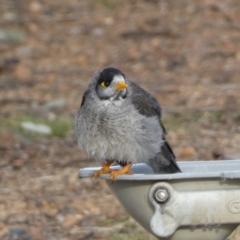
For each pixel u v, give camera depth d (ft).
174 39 63.98
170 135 44.62
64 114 50.78
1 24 71.51
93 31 68.64
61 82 57.93
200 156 40.65
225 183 23.18
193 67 57.21
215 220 23.38
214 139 43.45
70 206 35.42
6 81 58.80
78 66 61.21
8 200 36.58
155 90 53.01
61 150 44.16
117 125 26.30
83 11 74.13
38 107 52.60
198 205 23.20
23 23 71.72
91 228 32.71
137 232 31.78
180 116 47.60
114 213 34.06
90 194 37.06
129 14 71.61
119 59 61.46
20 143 45.65
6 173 40.60
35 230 32.58
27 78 59.31
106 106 26.48
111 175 24.71
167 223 23.20
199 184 23.15
